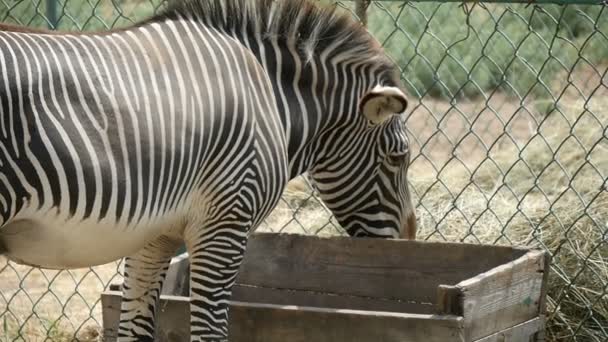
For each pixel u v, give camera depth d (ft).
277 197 28.14
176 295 32.22
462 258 30.40
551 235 37.24
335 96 29.55
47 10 42.75
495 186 44.11
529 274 28.99
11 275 45.27
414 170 50.19
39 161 23.09
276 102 28.25
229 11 27.89
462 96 65.57
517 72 70.13
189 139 25.63
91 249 25.03
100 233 24.66
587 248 36.06
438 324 26.32
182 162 25.58
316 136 29.78
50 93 23.44
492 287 27.48
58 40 24.40
